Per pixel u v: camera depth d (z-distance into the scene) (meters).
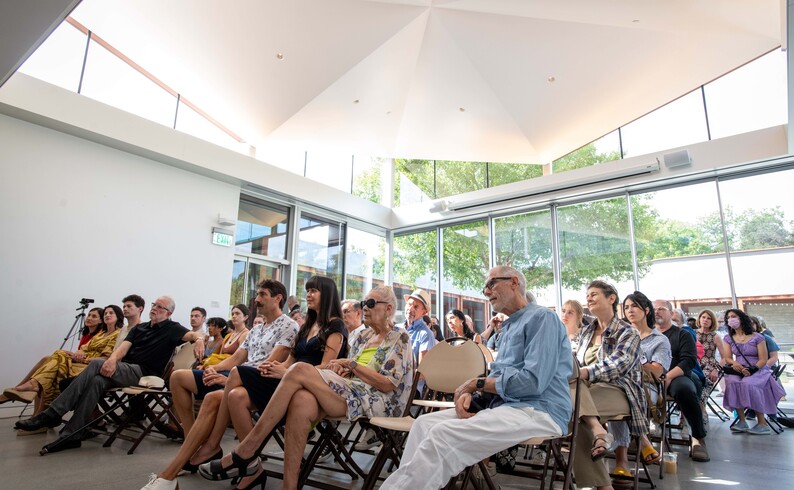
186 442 2.37
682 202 6.88
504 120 7.58
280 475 2.58
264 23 5.59
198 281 6.66
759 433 4.73
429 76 6.85
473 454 1.85
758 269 6.23
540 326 2.12
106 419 4.37
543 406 2.02
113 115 5.75
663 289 6.84
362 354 2.84
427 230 9.74
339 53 6.06
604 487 2.37
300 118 7.20
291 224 8.29
